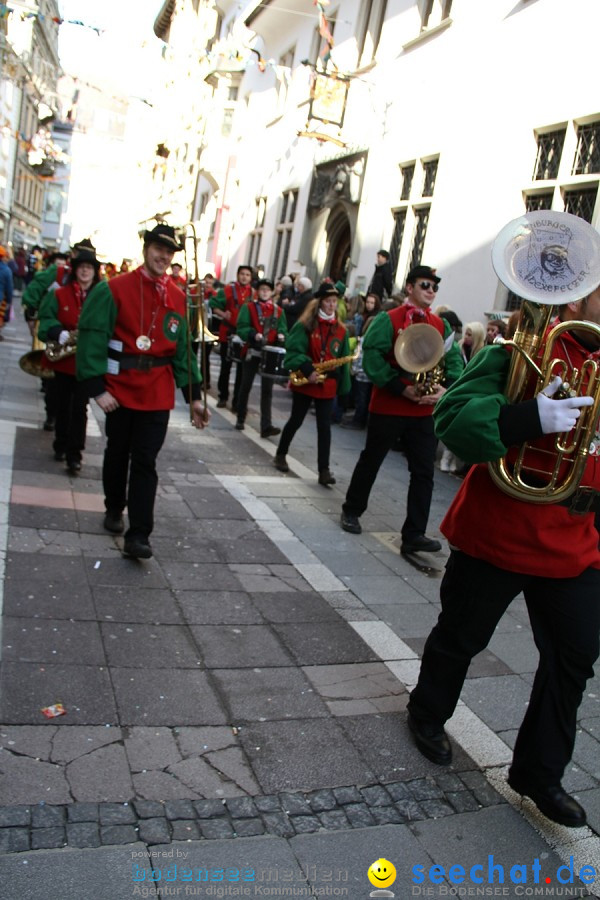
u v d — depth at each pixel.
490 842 2.52
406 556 5.24
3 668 3.07
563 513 2.58
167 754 2.73
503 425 2.42
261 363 8.62
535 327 2.47
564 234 2.40
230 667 3.39
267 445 8.31
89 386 4.26
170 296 4.41
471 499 2.73
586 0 8.28
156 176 37.53
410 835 2.51
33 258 28.31
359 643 3.80
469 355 8.04
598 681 3.72
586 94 8.17
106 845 2.26
